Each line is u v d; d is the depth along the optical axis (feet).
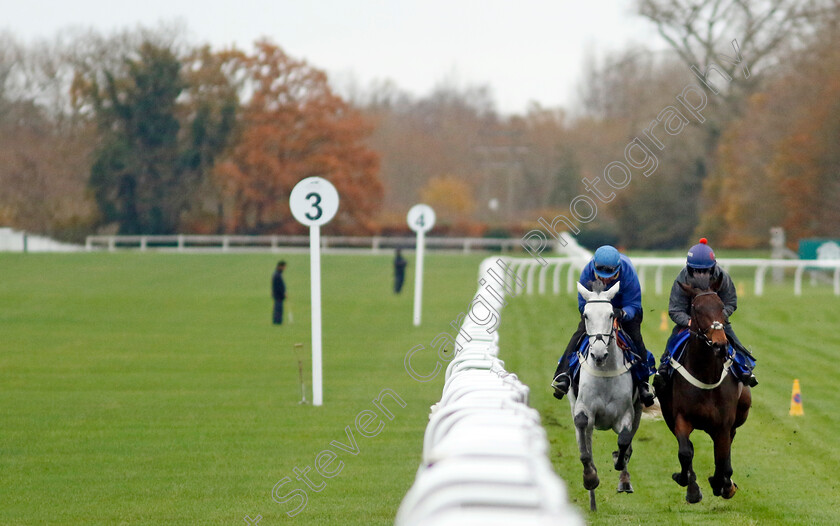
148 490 25.49
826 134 108.68
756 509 23.79
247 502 24.34
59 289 91.71
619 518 22.86
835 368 46.24
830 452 30.22
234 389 41.22
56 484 26.11
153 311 74.54
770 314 66.69
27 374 44.98
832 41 109.91
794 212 114.21
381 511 23.41
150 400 38.55
